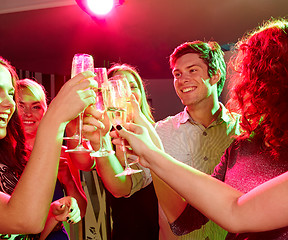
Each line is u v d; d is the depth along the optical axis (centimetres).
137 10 425
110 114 128
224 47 568
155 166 100
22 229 101
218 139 220
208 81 223
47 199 102
